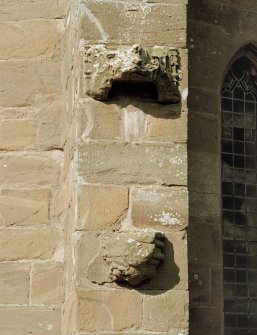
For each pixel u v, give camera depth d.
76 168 10.62
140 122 10.80
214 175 12.88
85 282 10.27
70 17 11.95
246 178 13.33
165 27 11.05
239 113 13.59
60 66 12.47
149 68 10.59
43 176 12.06
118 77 10.62
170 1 11.14
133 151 10.70
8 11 12.66
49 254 11.76
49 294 11.63
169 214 10.56
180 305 10.29
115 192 10.56
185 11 11.12
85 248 10.38
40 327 11.55
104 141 10.70
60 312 11.56
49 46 12.54
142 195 10.58
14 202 11.96
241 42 13.70
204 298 12.34
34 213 11.91
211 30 13.49
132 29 11.02
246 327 12.73
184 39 11.03
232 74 13.73
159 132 10.79
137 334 10.16
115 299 10.24
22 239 11.83
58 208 11.91
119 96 10.85
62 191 11.89
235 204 13.14
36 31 12.59
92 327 10.13
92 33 10.99
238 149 13.41
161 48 10.91
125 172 10.63
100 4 11.06
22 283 11.69
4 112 12.31
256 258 13.05
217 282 12.48
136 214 10.52
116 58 10.73
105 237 10.38
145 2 11.11
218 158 12.98
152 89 10.88
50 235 11.83
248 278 12.92
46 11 12.65
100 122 10.76
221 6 13.66
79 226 10.44
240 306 12.77
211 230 12.62
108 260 10.25
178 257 10.44
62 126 12.19
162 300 10.29
